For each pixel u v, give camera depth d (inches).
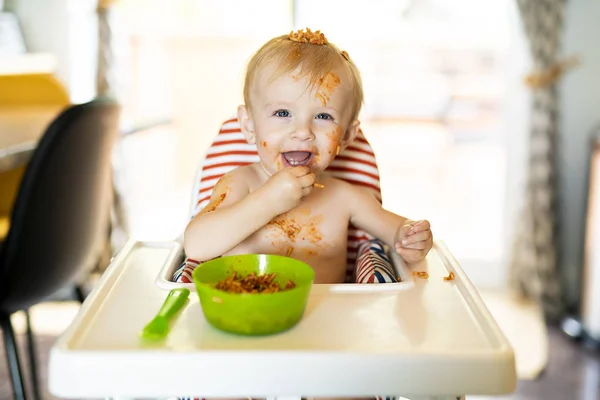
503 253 111.3
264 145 37.9
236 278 31.2
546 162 101.3
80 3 105.4
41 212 54.4
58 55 106.7
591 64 101.7
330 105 37.3
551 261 103.5
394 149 158.6
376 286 33.3
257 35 119.9
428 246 38.2
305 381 25.1
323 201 41.8
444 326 28.6
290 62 37.0
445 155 163.8
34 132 69.2
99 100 59.6
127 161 111.2
